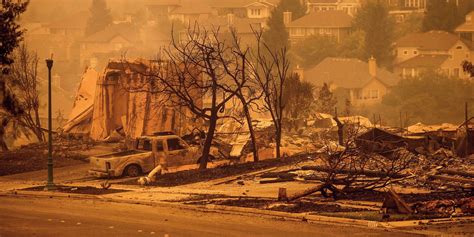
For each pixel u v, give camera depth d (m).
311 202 43.66
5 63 60.91
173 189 51.34
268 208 42.00
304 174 53.06
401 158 53.38
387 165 52.47
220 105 61.47
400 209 39.47
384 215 38.53
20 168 64.12
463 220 37.75
